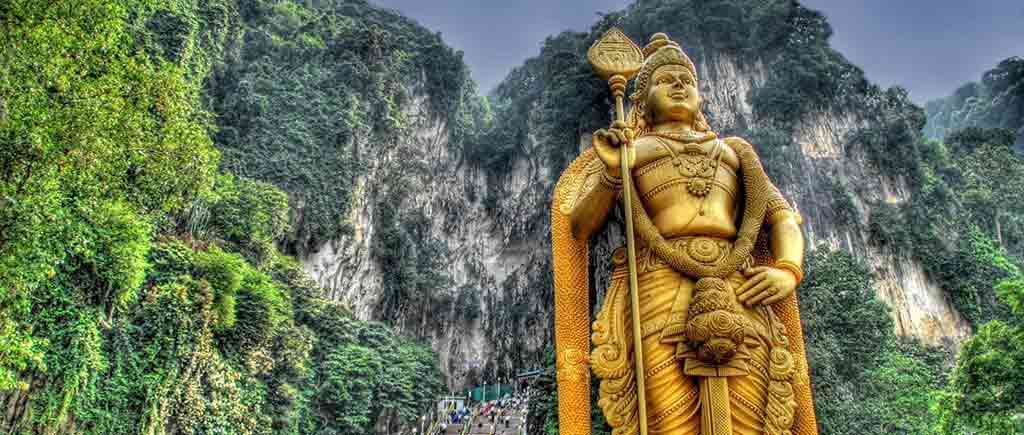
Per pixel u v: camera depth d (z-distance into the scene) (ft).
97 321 73.00
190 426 89.86
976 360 57.88
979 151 260.42
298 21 257.55
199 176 82.99
